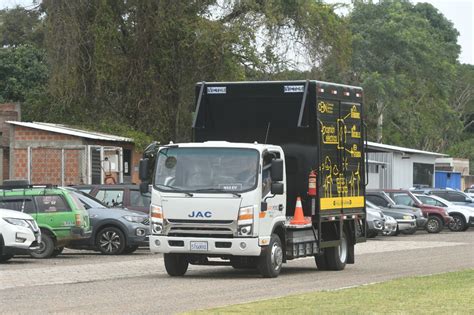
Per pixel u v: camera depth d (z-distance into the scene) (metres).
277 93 34.19
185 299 24.28
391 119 116.62
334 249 35.97
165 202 30.69
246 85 34.59
